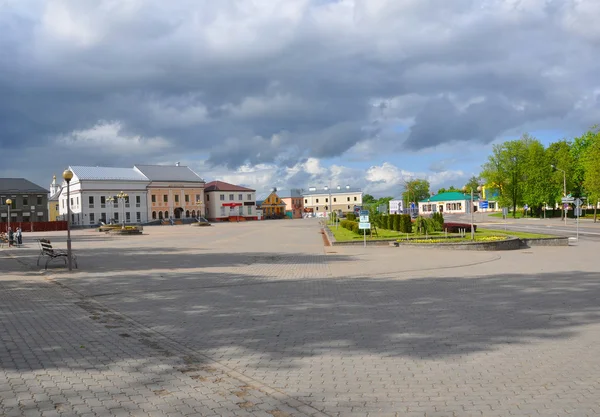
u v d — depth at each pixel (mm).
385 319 8930
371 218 36250
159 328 8508
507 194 91188
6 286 13977
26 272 17562
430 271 16406
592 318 8773
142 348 7191
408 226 35844
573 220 75125
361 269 17281
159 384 5617
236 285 13719
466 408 4816
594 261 19359
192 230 63094
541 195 84125
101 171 101250
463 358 6492
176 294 12250
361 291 12328
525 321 8586
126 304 10922
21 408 4910
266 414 4727
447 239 28484
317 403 5004
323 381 5676
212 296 11867
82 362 6492
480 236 31484
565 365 6141
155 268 18391
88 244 35594
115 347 7258
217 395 5254
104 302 11219
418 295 11523
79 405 4984
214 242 35719
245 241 36281
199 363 6434
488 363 6266
